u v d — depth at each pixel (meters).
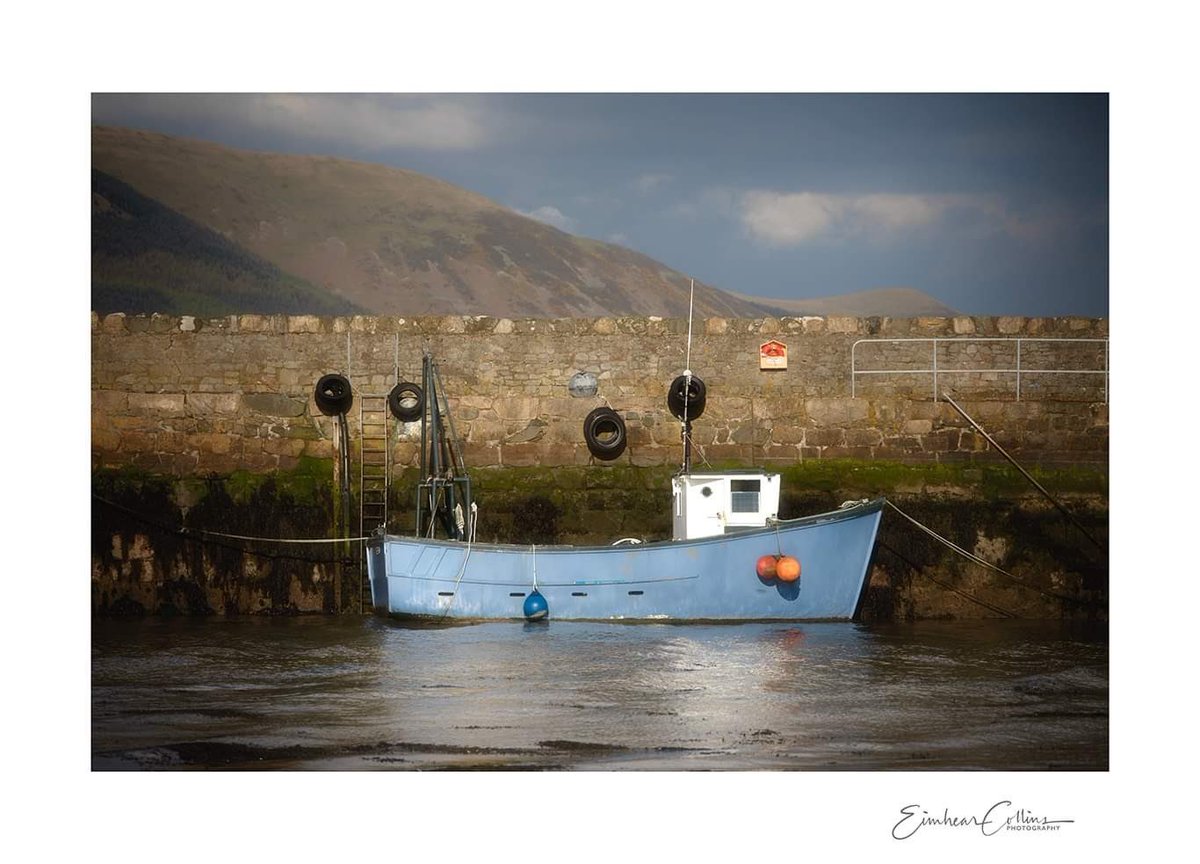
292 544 33.03
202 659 26.33
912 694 23.25
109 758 19.16
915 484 32.69
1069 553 32.50
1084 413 32.78
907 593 32.50
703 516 30.00
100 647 27.88
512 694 23.08
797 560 29.53
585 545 31.05
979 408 32.84
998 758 19.28
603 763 18.77
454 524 31.81
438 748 19.62
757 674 24.78
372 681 24.16
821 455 32.88
